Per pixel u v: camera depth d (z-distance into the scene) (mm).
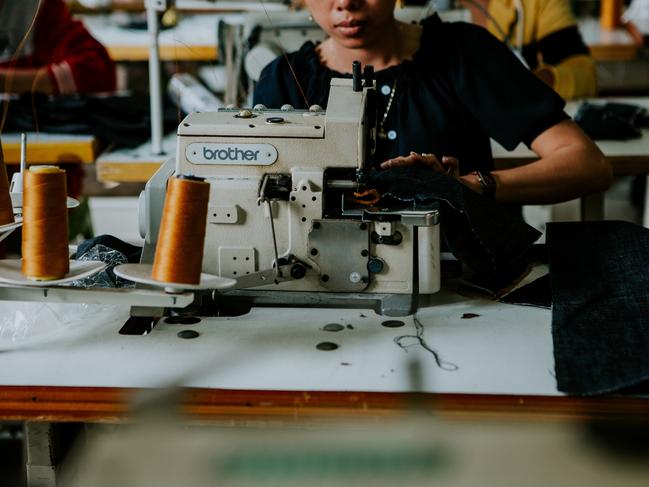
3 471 2119
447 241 2000
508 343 1733
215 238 1896
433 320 1858
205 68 5250
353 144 1875
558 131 2488
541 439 1507
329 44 2664
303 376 1600
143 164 3225
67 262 1677
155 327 1826
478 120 2553
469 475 1493
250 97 3318
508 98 2512
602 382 1539
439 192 1897
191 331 1803
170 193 1610
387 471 1505
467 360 1660
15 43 3656
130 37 5379
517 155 3189
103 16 6039
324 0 2418
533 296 1940
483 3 4465
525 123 2496
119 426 1836
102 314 1885
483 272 2021
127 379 1592
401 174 1988
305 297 1901
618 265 1933
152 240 1898
